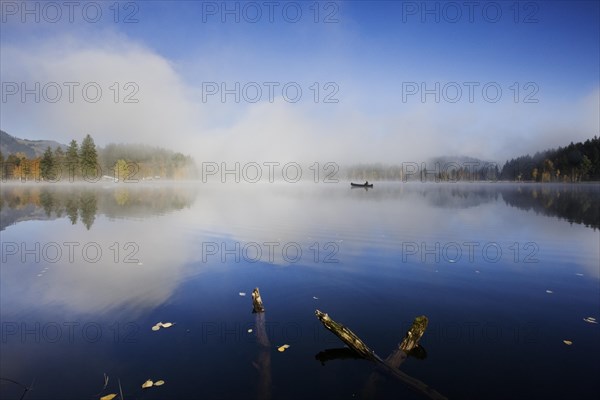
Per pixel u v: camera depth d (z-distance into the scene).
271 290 8.70
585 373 4.94
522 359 5.34
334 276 9.83
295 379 4.89
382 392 4.56
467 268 10.63
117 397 4.49
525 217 23.61
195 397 4.48
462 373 4.98
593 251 12.81
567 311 7.25
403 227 18.84
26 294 8.47
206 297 8.22
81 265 11.15
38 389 4.66
